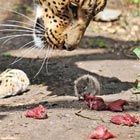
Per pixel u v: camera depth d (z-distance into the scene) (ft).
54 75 38.58
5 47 45.16
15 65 40.70
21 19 51.19
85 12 30.83
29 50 44.14
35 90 35.01
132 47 48.03
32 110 29.40
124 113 30.58
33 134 27.17
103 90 35.37
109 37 50.93
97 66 41.45
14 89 33.60
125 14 56.24
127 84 36.96
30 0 55.67
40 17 32.07
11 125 28.30
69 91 34.86
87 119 29.35
